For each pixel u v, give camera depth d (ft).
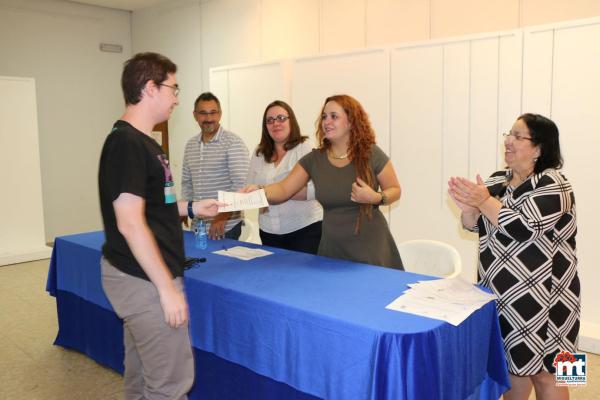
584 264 10.02
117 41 22.99
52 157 21.25
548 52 10.06
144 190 4.83
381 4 14.88
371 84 12.74
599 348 9.50
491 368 5.82
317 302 5.53
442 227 11.96
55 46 21.02
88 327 9.42
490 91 10.96
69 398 8.26
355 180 7.53
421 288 5.97
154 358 5.22
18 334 11.05
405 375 4.61
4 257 17.21
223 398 6.53
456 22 13.42
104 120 22.75
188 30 20.94
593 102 9.63
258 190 7.63
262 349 5.76
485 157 11.17
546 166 5.87
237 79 15.90
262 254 7.98
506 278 5.89
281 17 17.56
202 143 10.47
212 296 6.31
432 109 11.83
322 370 5.16
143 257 4.74
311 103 13.99
